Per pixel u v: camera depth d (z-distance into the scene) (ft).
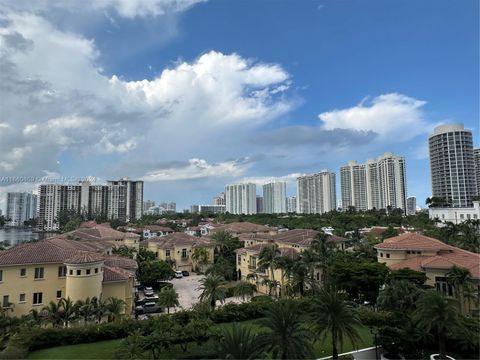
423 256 174.81
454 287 145.48
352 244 303.89
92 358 105.09
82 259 143.13
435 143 599.16
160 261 261.85
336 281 166.81
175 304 180.65
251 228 387.14
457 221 527.40
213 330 113.39
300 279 177.47
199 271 308.81
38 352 110.73
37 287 152.66
